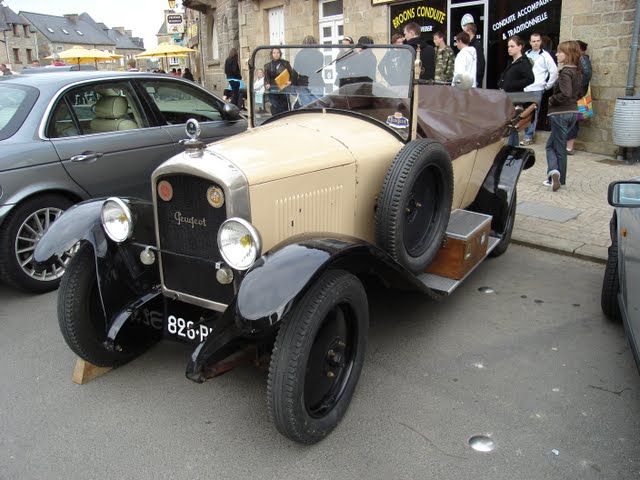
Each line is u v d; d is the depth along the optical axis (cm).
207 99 604
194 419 301
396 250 329
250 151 298
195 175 276
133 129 520
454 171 424
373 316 409
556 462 263
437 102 482
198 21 2327
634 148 820
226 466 266
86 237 312
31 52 8131
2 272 438
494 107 494
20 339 386
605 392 317
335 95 394
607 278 386
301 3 1334
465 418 296
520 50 836
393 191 321
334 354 283
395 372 339
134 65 2120
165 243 305
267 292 240
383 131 374
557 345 369
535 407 304
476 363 348
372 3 1160
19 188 432
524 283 466
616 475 254
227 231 263
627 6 804
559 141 695
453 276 387
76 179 471
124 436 288
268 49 408
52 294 463
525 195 693
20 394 323
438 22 1071
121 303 329
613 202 306
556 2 900
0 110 463
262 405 313
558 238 552
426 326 395
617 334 382
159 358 359
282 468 264
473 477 255
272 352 265
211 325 303
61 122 472
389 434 285
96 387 329
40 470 264
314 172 310
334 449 275
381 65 371
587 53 859
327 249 263
